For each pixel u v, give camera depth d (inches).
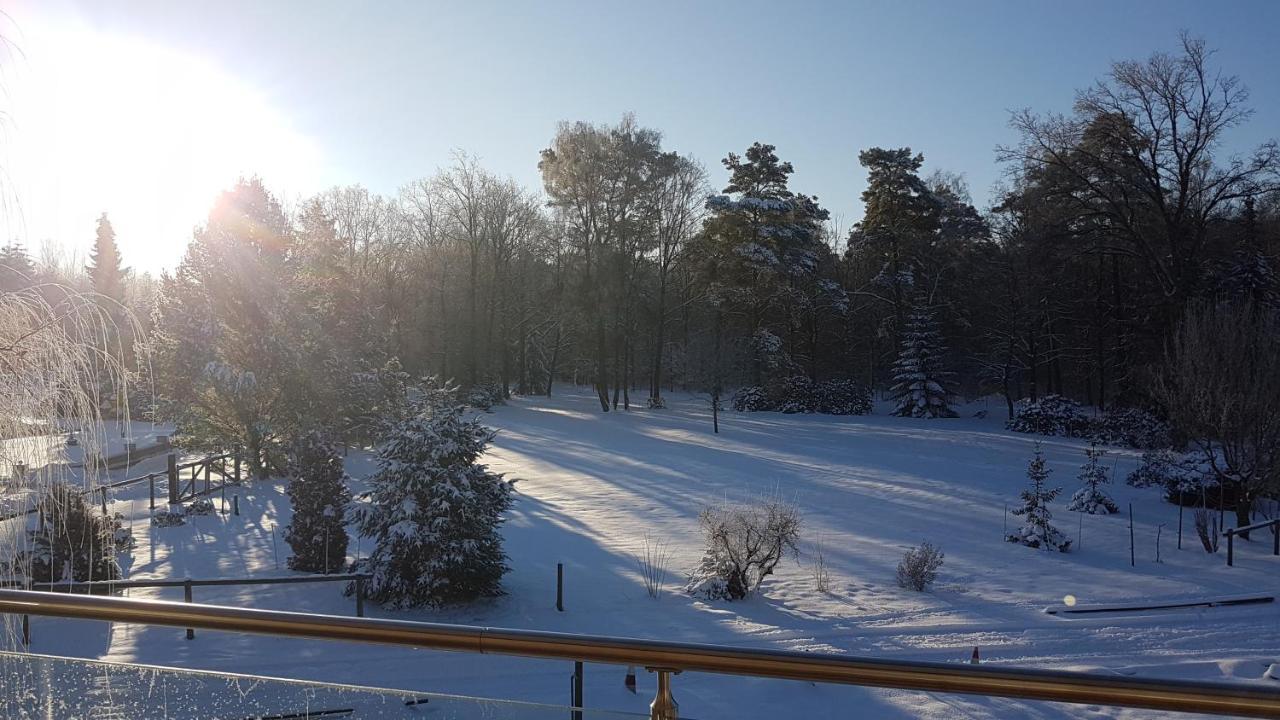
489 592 523.2
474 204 2127.2
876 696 348.2
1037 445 747.4
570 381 3046.3
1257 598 522.3
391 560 494.3
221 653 366.6
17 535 254.4
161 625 103.2
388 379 1238.9
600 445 1418.6
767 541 557.3
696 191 2006.6
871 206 2087.8
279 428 1105.4
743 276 1989.4
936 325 1968.5
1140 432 1374.3
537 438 1510.8
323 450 605.3
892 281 2078.0
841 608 513.7
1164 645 435.8
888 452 1325.0
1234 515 837.2
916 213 2058.3
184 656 361.1
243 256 1100.5
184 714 108.0
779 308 2154.3
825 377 2394.2
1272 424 739.4
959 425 1744.6
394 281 2129.7
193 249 1088.2
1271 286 1430.9
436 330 2160.4
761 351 2036.2
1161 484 982.4
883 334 2134.6
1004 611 504.4
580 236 2039.9
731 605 519.2
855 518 822.5
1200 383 789.2
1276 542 691.4
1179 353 844.0
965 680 84.9
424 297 2181.3
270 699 106.5
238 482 1054.4
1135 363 1578.5
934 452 1321.4
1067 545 694.5
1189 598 528.1
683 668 91.0
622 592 546.9
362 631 97.4
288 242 1192.8
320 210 1401.3
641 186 1942.7
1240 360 766.5
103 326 267.3
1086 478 949.8
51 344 252.7
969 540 729.0
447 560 494.6
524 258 2222.0
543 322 2373.3
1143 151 1346.0
